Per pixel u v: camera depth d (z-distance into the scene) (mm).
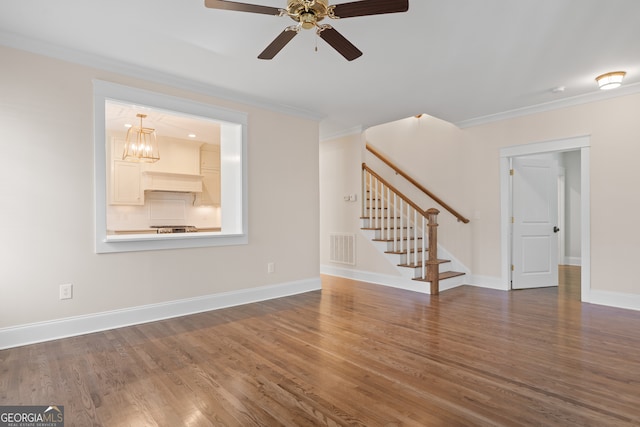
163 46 2914
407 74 3508
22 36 2744
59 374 2316
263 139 4414
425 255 5402
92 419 1815
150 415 1853
